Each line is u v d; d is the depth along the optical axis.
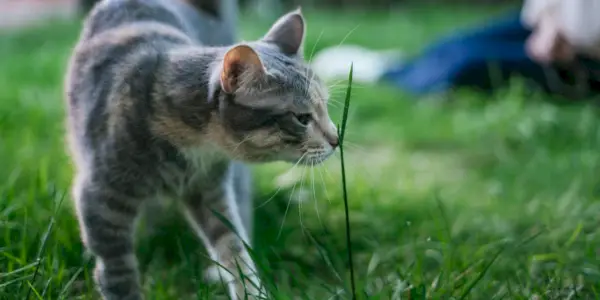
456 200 1.56
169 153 1.16
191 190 1.20
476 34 2.33
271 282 1.13
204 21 1.36
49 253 1.21
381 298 1.17
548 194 1.56
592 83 2.04
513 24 2.31
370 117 2.12
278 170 1.64
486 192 1.62
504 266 1.28
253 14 4.57
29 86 2.29
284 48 1.20
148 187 1.16
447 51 2.32
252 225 1.37
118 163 1.14
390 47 3.26
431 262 1.33
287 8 4.97
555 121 1.86
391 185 1.62
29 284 1.13
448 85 2.22
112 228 1.16
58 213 1.29
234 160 1.18
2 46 3.30
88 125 1.16
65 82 1.28
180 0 1.37
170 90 1.15
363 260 1.34
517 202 1.55
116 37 1.21
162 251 1.34
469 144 1.90
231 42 1.39
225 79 1.12
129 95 1.15
